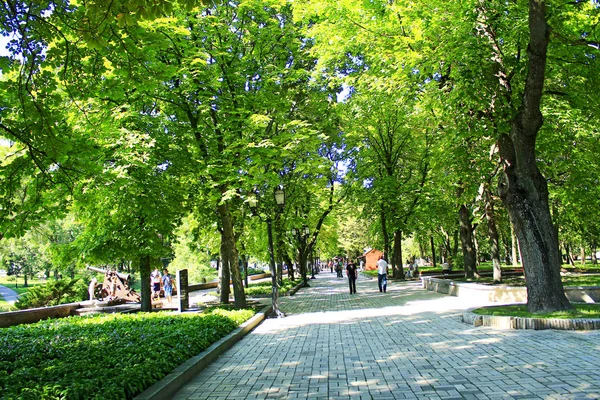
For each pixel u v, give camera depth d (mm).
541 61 11070
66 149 8375
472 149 18828
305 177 28438
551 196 25594
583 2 11789
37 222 9773
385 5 14867
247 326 13000
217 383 7281
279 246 32062
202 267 35812
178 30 14992
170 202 15789
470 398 5809
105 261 16531
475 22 12523
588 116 16609
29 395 5043
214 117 18234
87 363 6816
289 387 6887
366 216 35812
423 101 14633
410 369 7535
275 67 18453
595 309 11453
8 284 72812
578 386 5961
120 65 8828
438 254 80438
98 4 6707
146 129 15844
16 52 8305
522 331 10258
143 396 5719
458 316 13375
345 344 10289
